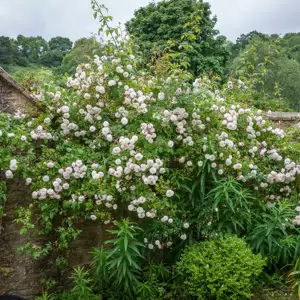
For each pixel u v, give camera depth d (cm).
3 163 337
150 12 1355
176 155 409
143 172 366
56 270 387
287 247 394
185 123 403
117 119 391
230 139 412
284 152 467
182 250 389
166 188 370
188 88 415
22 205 365
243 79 646
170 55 431
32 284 376
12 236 365
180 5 1239
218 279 343
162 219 371
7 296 349
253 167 429
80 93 386
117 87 385
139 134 381
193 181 412
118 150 356
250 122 443
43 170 355
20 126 352
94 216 366
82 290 344
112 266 334
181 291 368
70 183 362
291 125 577
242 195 388
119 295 366
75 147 376
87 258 398
